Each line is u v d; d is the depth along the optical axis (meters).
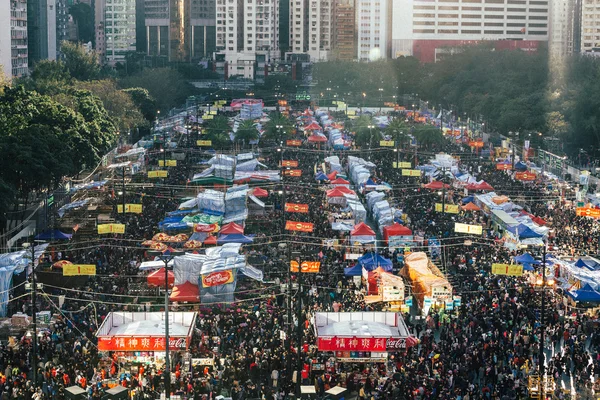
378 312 83.06
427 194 146.50
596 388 75.56
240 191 133.38
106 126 188.88
